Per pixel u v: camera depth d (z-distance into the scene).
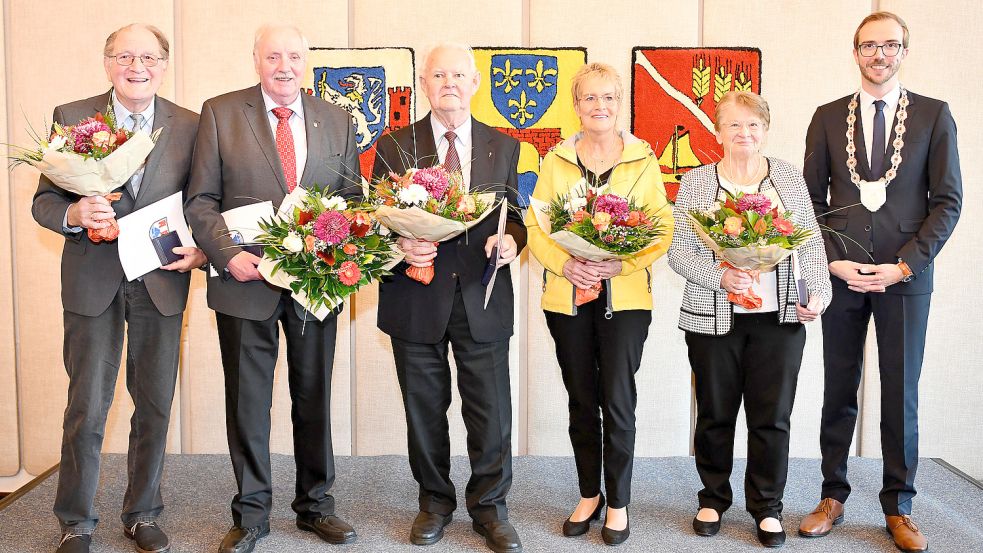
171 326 2.79
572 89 2.84
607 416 2.85
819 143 3.03
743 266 2.66
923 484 3.49
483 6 3.79
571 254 2.69
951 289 3.82
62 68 3.83
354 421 4.02
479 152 2.79
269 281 2.52
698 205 2.83
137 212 2.63
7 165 3.89
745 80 3.75
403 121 3.82
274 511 3.20
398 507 3.28
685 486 3.52
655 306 3.88
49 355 3.98
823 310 2.79
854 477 3.59
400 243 2.67
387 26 3.81
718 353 2.86
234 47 3.82
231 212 2.60
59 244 3.92
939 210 2.84
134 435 2.93
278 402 3.96
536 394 3.95
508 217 2.88
